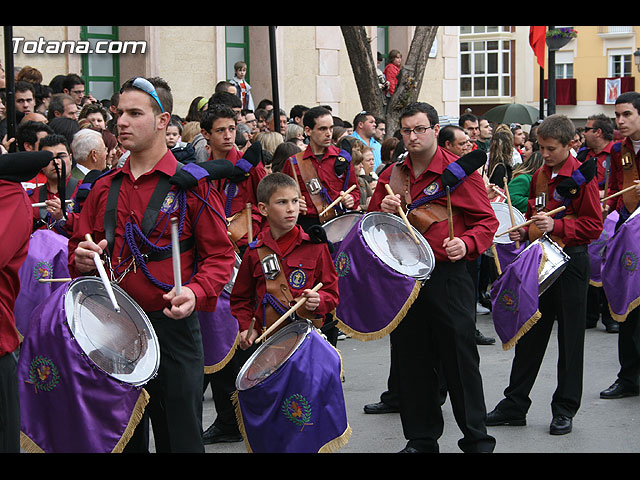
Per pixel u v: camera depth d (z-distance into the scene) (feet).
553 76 55.26
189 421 13.96
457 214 17.69
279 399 14.70
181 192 13.74
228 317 19.31
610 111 150.10
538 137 21.03
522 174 28.43
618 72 150.71
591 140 28.63
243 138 27.91
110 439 12.97
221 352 19.29
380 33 66.80
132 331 13.43
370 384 25.34
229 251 14.01
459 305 17.42
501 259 28.86
